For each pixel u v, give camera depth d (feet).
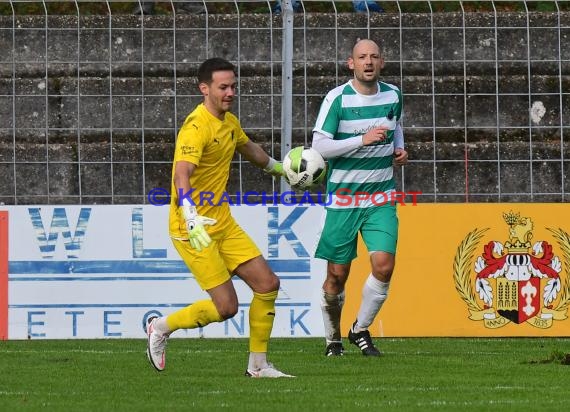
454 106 146.00
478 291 121.39
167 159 142.31
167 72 144.87
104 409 66.03
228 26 142.20
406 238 120.88
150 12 155.53
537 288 121.70
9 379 83.20
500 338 121.19
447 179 142.31
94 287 120.16
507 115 146.51
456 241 121.29
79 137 132.98
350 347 112.98
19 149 146.82
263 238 120.67
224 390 75.51
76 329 120.06
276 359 99.14
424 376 85.40
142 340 118.73
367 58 99.81
